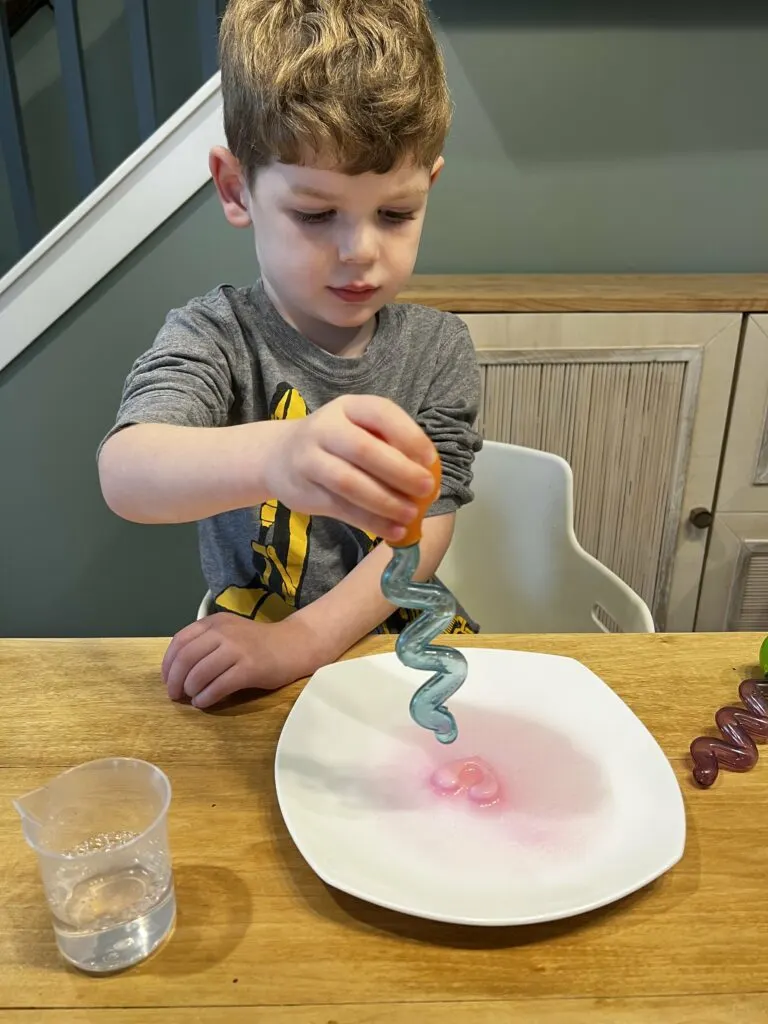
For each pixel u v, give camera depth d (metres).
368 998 0.43
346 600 0.77
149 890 0.46
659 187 1.56
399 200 0.78
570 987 0.44
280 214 0.78
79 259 1.55
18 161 1.67
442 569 1.27
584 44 1.46
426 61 0.79
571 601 1.16
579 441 1.43
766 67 1.49
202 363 0.86
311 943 0.46
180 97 1.77
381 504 0.47
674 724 0.64
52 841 0.49
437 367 1.07
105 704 0.66
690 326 1.36
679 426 1.42
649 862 0.49
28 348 1.62
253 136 0.77
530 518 1.19
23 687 0.68
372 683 0.67
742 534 1.52
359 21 0.76
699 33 1.46
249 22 0.77
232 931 0.47
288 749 0.59
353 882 0.47
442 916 0.45
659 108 1.51
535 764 0.59
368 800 0.55
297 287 0.82
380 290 0.83
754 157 1.55
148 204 1.52
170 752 0.61
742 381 1.40
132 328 1.62
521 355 1.36
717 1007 0.43
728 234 1.60
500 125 1.51
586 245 1.60
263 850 0.52
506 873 0.49
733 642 0.74
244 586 1.02
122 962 0.44
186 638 0.69
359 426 0.49
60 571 1.80
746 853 0.52
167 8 1.70
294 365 0.98
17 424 1.68
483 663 0.69
